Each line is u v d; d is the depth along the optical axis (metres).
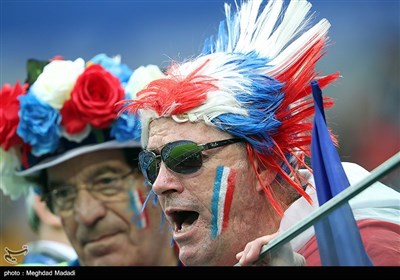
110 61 9.70
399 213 6.30
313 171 5.96
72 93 9.21
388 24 16.14
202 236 6.51
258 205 6.56
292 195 6.71
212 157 6.47
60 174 9.44
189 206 6.48
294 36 6.94
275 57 6.83
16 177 9.73
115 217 9.21
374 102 15.59
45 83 9.32
